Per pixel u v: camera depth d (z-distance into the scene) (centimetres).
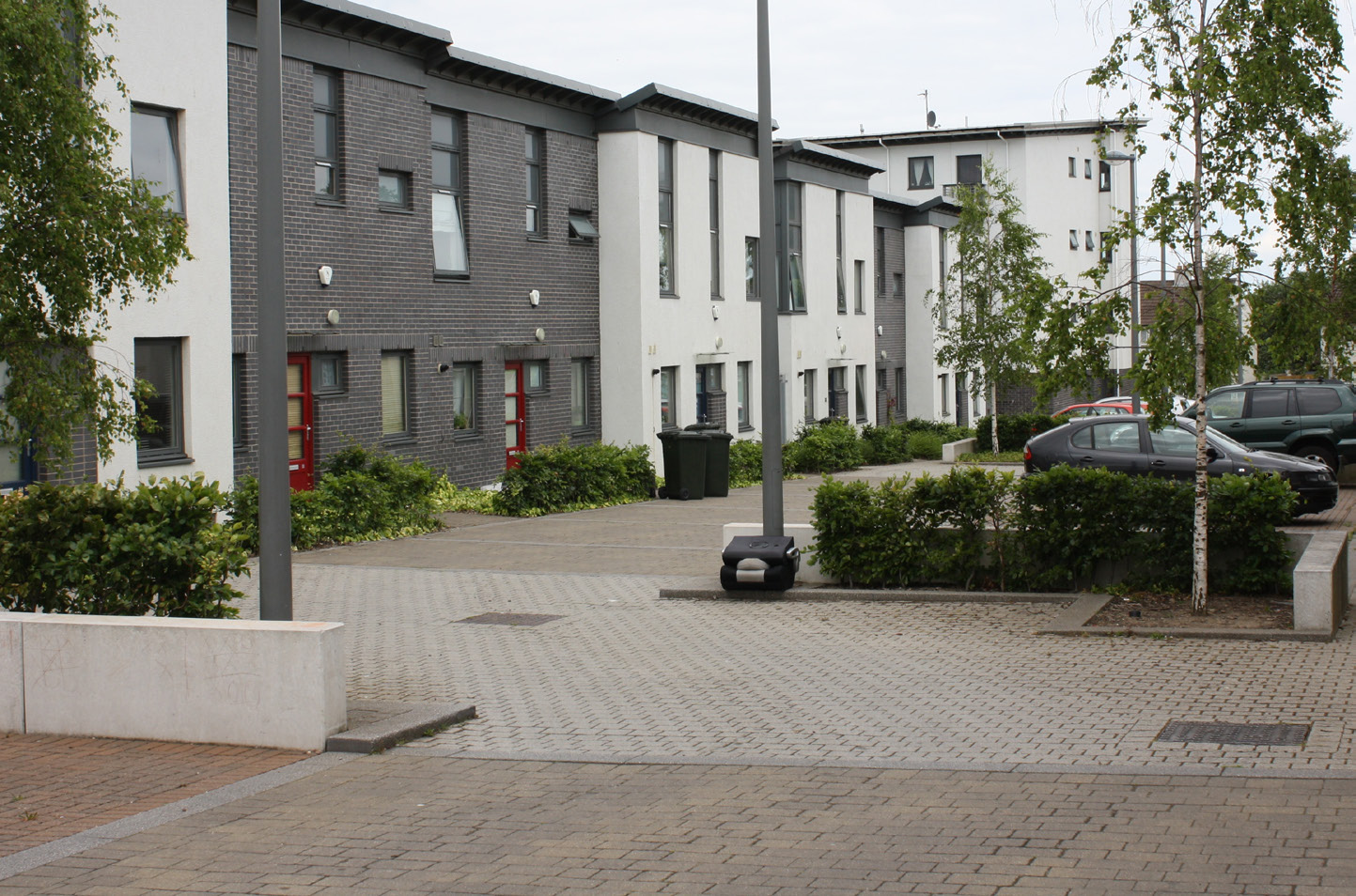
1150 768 712
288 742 791
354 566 1608
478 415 2438
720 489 2648
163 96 1678
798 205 3678
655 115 2828
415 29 2161
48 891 555
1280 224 1147
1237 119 1133
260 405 871
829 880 551
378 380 2153
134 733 820
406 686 976
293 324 1980
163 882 564
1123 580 1288
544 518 2197
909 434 4225
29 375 1034
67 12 1080
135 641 818
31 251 1005
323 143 2072
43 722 838
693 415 3023
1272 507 1224
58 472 1115
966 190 4053
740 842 605
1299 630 1076
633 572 1555
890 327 4528
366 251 2127
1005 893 529
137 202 1080
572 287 2702
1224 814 625
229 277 1791
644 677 999
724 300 3200
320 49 2033
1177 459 1866
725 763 750
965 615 1221
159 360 1706
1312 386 2439
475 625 1234
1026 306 1228
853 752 770
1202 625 1119
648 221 2798
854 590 1332
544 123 2594
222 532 966
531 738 817
